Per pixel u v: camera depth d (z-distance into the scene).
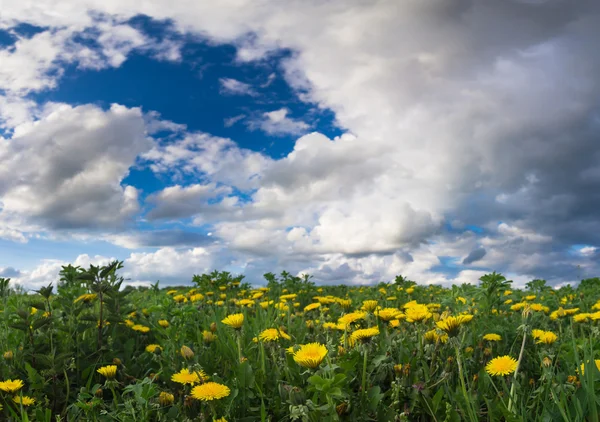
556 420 0.52
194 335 0.98
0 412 0.65
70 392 0.76
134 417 0.58
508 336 0.89
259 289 1.54
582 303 1.39
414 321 0.74
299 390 0.52
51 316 0.90
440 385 0.64
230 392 0.60
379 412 0.56
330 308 1.29
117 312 0.94
